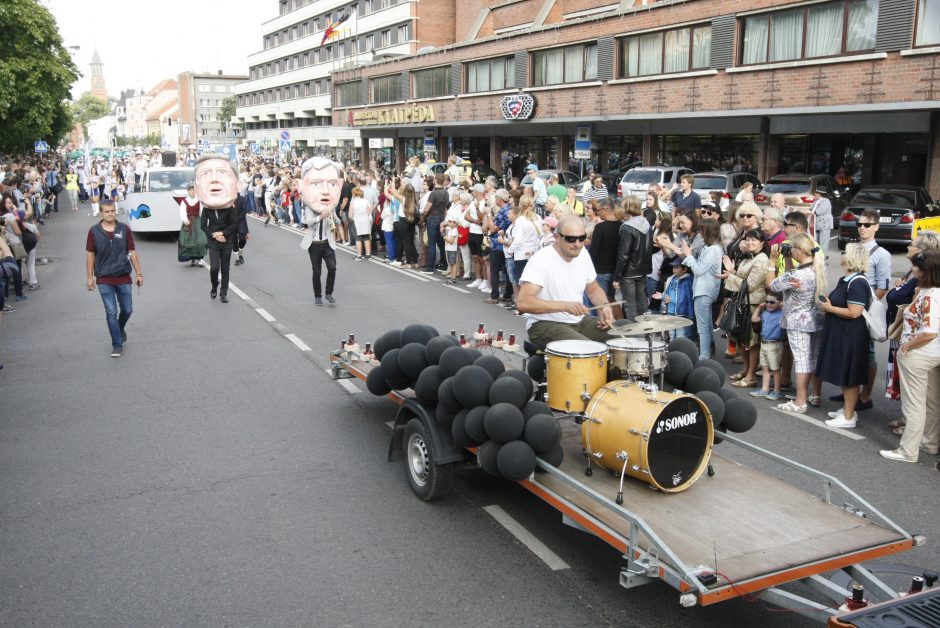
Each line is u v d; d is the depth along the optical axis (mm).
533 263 5531
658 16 26297
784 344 8273
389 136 49500
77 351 9984
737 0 23250
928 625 2865
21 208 15242
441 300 13391
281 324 11539
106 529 5250
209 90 136000
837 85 20812
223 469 6250
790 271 7582
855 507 4535
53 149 61594
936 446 6633
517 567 4781
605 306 5438
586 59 30438
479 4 51656
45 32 42344
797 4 21594
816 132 22266
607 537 4086
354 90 52500
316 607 4336
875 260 7902
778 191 20328
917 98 19000
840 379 7145
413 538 5137
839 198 22500
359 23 63344
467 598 4430
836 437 7031
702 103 24984
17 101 41906
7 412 7637
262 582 4598
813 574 3842
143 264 17578
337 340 10547
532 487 4707
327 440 6895
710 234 8797
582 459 5051
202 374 8961
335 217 20188
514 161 37281
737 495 4555
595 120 29906
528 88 33594
